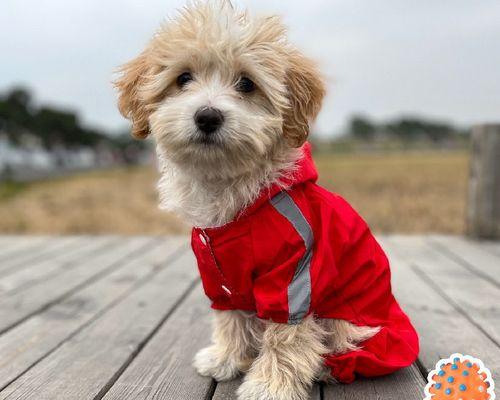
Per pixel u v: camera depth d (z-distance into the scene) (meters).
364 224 0.52
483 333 0.60
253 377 0.49
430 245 1.07
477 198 1.12
